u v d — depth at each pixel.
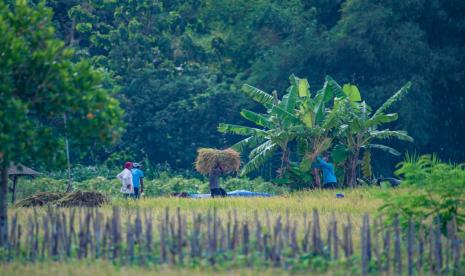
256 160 95.44
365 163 98.06
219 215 59.66
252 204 70.38
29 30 49.31
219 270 41.91
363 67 138.25
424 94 132.88
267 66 140.12
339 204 68.88
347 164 97.25
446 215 49.91
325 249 44.34
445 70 134.75
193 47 146.88
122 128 50.62
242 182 113.00
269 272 41.28
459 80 135.25
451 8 139.12
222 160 87.81
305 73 139.75
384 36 133.75
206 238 45.00
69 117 50.62
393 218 49.72
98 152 138.25
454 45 140.88
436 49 139.12
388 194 51.41
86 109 48.47
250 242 44.62
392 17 136.12
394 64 134.75
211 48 149.38
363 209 65.44
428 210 52.56
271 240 43.84
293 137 95.19
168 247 43.59
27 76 48.12
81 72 49.19
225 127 97.56
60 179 115.19
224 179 133.25
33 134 47.00
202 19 155.88
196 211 63.19
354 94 97.25
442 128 140.75
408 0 135.75
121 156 136.12
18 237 45.66
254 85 140.50
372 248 46.00
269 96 97.75
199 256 43.53
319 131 94.38
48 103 48.22
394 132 97.06
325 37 139.75
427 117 133.12
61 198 72.38
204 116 138.25
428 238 47.03
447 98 139.50
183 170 139.25
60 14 149.12
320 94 96.25
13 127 45.62
